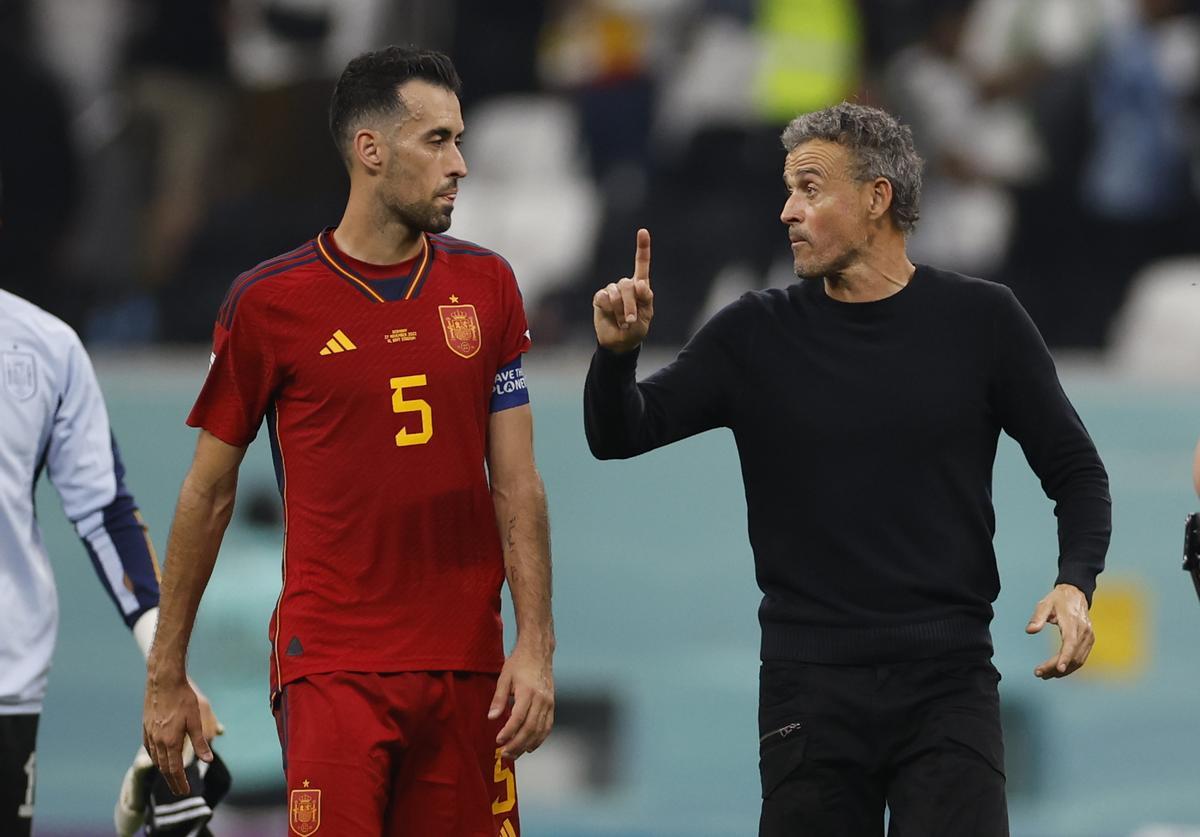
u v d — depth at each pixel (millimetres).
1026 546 25750
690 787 26109
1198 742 25500
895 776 14023
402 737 13641
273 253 33562
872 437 13930
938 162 33344
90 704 26438
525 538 13867
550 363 29641
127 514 15430
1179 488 25797
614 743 26344
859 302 14258
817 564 14016
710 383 14453
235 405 13672
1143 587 25734
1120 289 32375
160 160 34094
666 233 33000
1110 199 33031
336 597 13562
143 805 15211
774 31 33812
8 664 14852
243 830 25031
